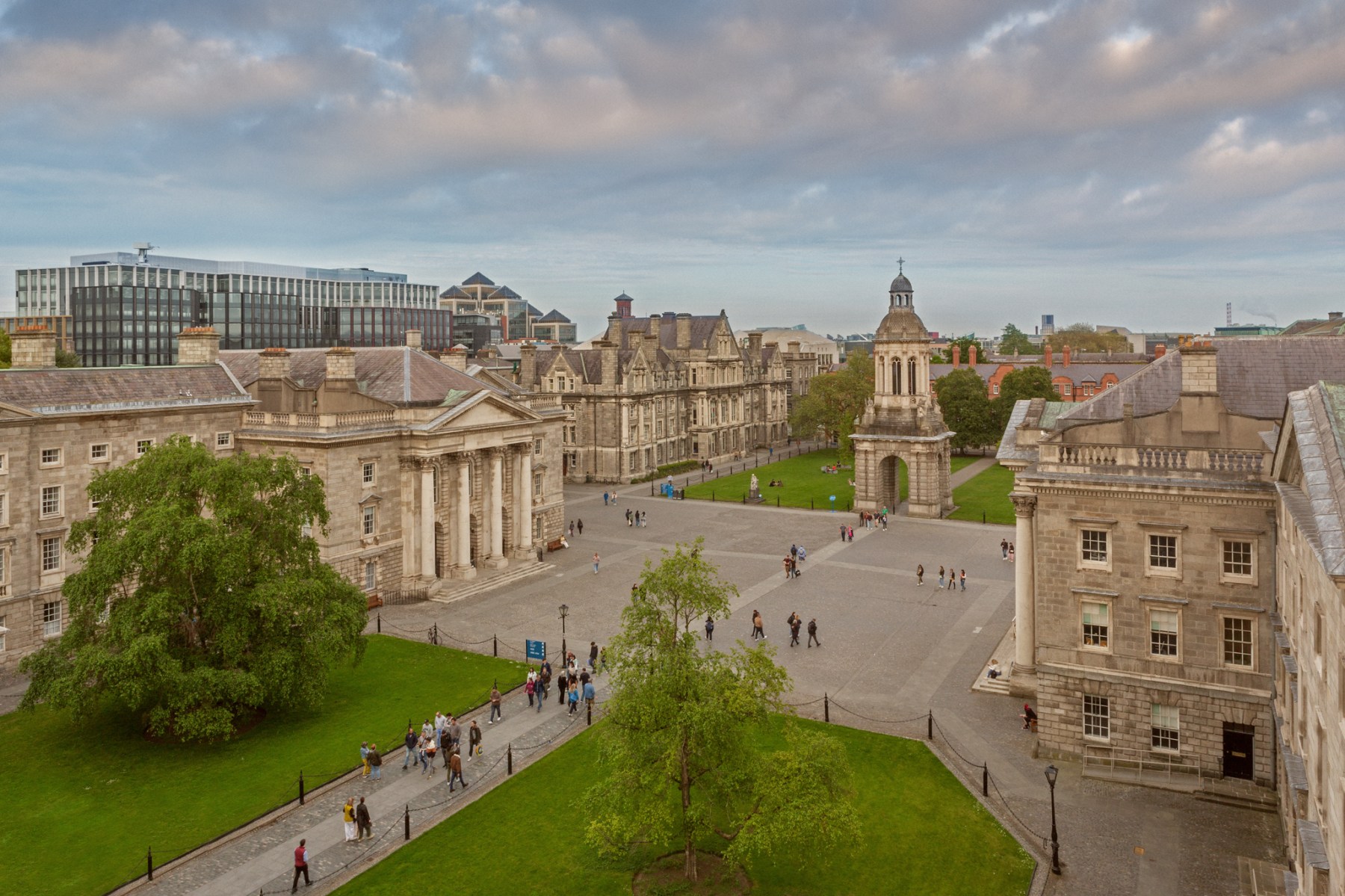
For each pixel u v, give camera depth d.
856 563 82.94
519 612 68.00
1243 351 46.75
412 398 75.38
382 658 57.97
